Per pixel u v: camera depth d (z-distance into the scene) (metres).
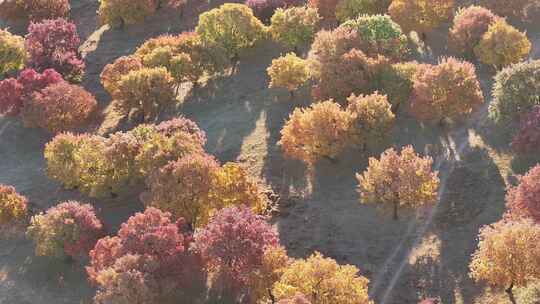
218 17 115.31
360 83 96.06
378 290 73.31
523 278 64.94
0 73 122.44
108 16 131.50
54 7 139.75
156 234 72.44
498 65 106.06
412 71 96.38
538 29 116.06
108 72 111.00
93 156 89.56
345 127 86.88
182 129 93.31
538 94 89.12
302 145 90.00
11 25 140.12
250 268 70.06
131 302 68.06
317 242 80.38
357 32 104.88
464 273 73.06
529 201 72.25
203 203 80.06
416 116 95.50
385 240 79.12
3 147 106.88
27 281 81.25
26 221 90.25
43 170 100.31
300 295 59.91
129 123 106.88
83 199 92.75
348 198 85.62
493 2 118.69
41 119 103.62
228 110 106.38
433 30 118.19
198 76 112.00
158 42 116.94
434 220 80.62
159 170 81.38
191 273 74.81
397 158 78.38
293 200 86.81
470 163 88.06
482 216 79.69
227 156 95.94
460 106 90.94
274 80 103.06
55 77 110.56
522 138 85.88
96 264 74.56
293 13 115.19
